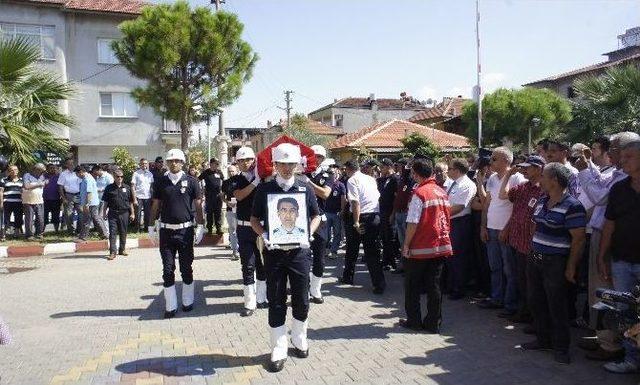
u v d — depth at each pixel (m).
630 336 3.94
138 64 15.64
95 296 7.79
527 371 4.72
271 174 6.45
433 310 5.84
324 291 7.90
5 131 12.39
